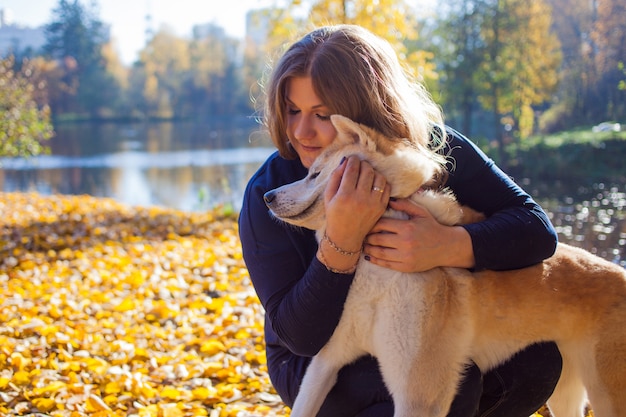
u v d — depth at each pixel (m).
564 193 11.97
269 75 2.42
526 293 2.39
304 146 2.40
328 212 2.16
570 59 12.86
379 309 2.29
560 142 14.11
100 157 32.62
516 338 2.41
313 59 2.24
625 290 2.47
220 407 3.40
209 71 79.62
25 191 19.16
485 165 2.58
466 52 22.83
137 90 78.25
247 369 3.90
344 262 2.19
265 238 2.43
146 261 6.76
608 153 12.30
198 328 4.63
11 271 6.43
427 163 2.33
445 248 2.25
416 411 2.21
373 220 2.20
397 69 2.40
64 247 7.57
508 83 19.83
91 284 5.90
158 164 28.42
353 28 2.35
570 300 2.42
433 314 2.26
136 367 3.96
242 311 5.00
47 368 3.88
